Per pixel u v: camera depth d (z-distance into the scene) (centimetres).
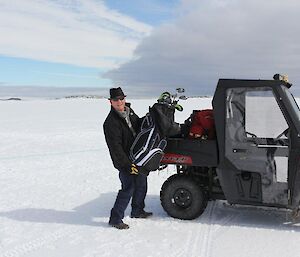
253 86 475
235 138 487
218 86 488
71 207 589
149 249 423
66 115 2758
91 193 673
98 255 409
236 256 401
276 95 468
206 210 561
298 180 461
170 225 500
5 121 2280
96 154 1098
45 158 1031
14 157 1048
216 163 496
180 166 554
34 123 2119
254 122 486
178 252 414
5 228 493
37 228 494
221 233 469
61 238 459
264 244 433
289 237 453
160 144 496
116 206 496
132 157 489
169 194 522
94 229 490
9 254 414
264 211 555
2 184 735
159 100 503
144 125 500
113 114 486
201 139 505
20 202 613
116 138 480
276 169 473
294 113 462
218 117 490
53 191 684
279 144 488
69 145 1282
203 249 421
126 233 475
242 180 486
